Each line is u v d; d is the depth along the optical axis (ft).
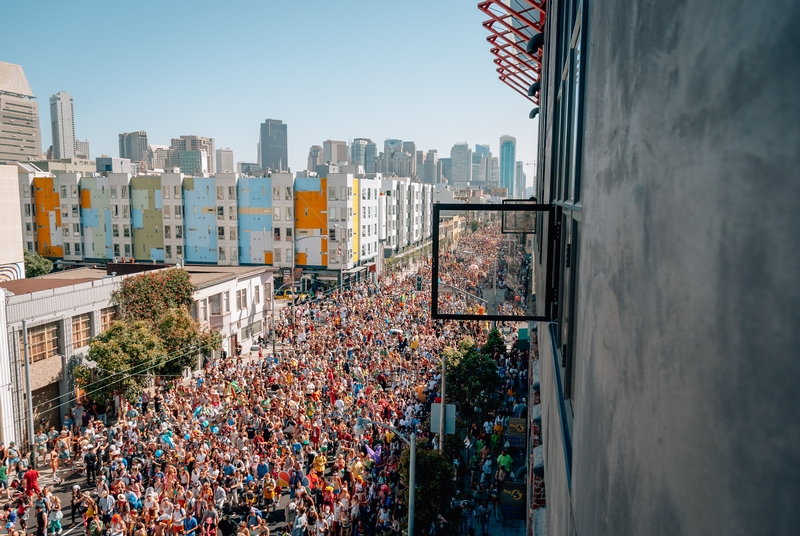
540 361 40.19
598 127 9.97
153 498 56.39
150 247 228.22
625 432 6.93
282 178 212.02
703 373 4.73
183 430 74.49
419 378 94.89
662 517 5.49
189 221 222.48
